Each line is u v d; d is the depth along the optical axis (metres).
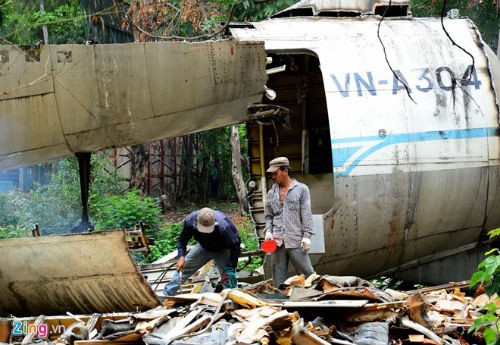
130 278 9.00
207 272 12.34
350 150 12.45
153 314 7.97
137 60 10.59
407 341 7.84
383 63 13.10
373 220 12.70
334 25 13.65
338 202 12.36
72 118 10.46
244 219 23.94
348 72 12.84
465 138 13.23
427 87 13.14
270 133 15.55
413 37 13.62
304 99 15.67
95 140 10.77
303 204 11.02
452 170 13.12
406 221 13.02
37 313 9.52
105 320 7.92
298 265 11.05
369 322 8.02
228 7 21.00
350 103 12.63
